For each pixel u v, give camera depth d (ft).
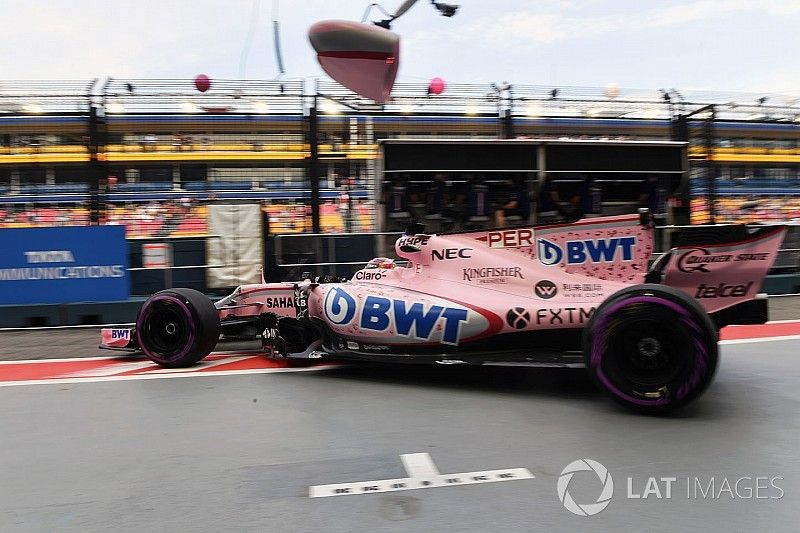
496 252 13.47
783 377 13.88
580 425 10.43
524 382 13.82
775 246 11.11
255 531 6.86
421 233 14.67
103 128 29.50
